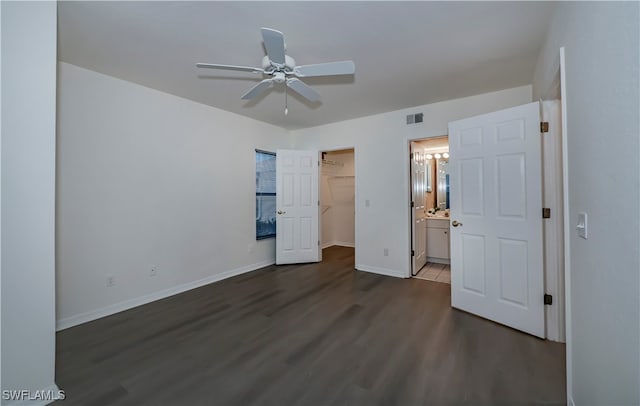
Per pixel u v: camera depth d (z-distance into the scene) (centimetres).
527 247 235
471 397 161
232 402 160
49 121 158
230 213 408
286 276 407
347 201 649
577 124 136
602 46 106
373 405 156
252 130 443
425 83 305
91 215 270
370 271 429
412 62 259
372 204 427
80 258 262
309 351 210
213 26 202
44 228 158
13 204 147
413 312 279
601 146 108
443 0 176
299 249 483
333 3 178
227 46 230
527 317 235
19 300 150
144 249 311
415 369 188
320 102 365
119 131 290
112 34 211
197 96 342
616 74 94
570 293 151
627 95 87
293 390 169
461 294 283
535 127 230
